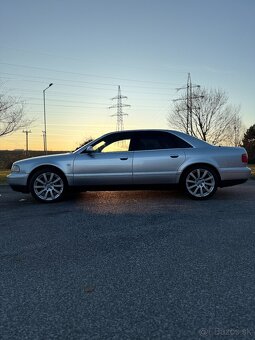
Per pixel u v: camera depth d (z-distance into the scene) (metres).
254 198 8.48
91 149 8.27
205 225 5.96
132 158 8.22
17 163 8.47
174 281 3.72
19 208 7.84
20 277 3.92
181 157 8.22
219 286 3.58
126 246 4.93
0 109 22.44
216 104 47.09
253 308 3.12
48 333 2.81
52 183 8.40
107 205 7.93
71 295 3.45
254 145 46.00
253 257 4.39
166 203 8.00
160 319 2.98
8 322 2.99
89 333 2.80
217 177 8.30
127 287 3.60
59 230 5.83
